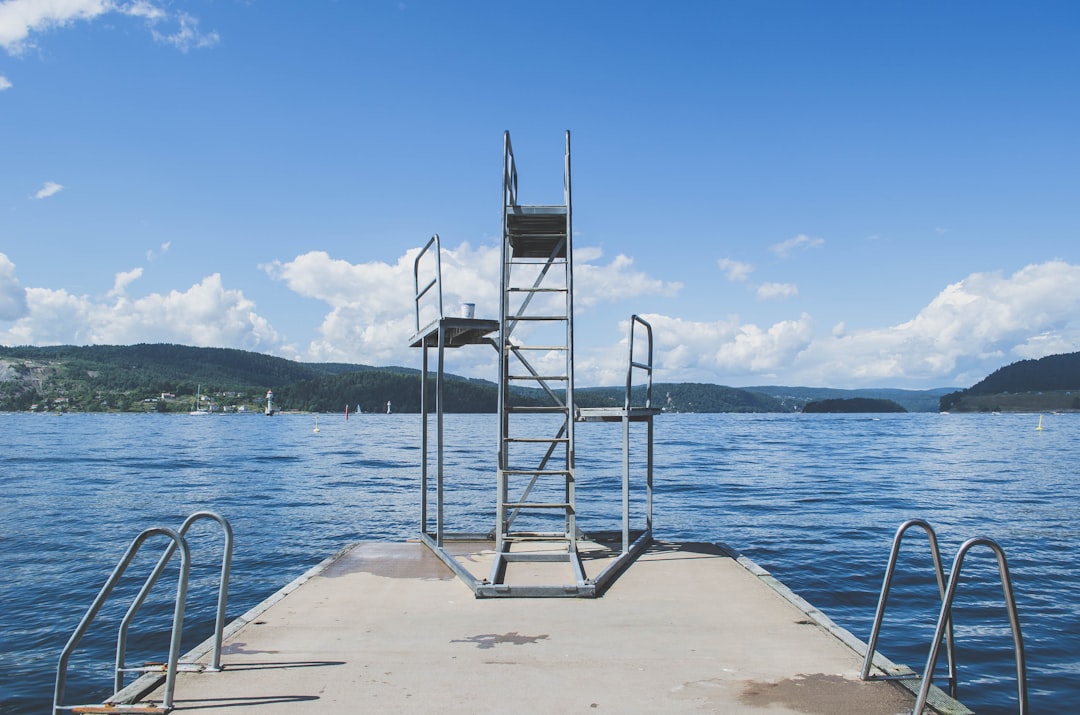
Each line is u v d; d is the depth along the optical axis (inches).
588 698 153.5
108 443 2311.8
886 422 5369.1
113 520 704.4
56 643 335.3
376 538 597.6
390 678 164.6
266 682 161.9
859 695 155.5
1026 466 1437.0
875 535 612.1
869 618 367.9
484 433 3267.7
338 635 195.5
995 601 398.3
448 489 991.6
